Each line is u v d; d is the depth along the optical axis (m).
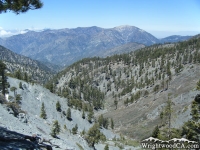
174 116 32.69
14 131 23.30
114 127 147.38
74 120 131.12
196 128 24.08
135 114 154.75
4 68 77.62
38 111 115.25
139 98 191.62
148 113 139.75
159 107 136.00
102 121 142.50
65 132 62.72
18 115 40.47
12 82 125.88
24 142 15.91
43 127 48.22
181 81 180.50
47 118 108.88
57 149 20.58
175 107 110.19
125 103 194.12
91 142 71.19
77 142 57.38
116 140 112.38
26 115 46.59
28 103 116.56
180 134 27.45
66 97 175.12
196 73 185.62
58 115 124.25
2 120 28.73
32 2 15.27
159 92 175.88
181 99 122.69
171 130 29.22
